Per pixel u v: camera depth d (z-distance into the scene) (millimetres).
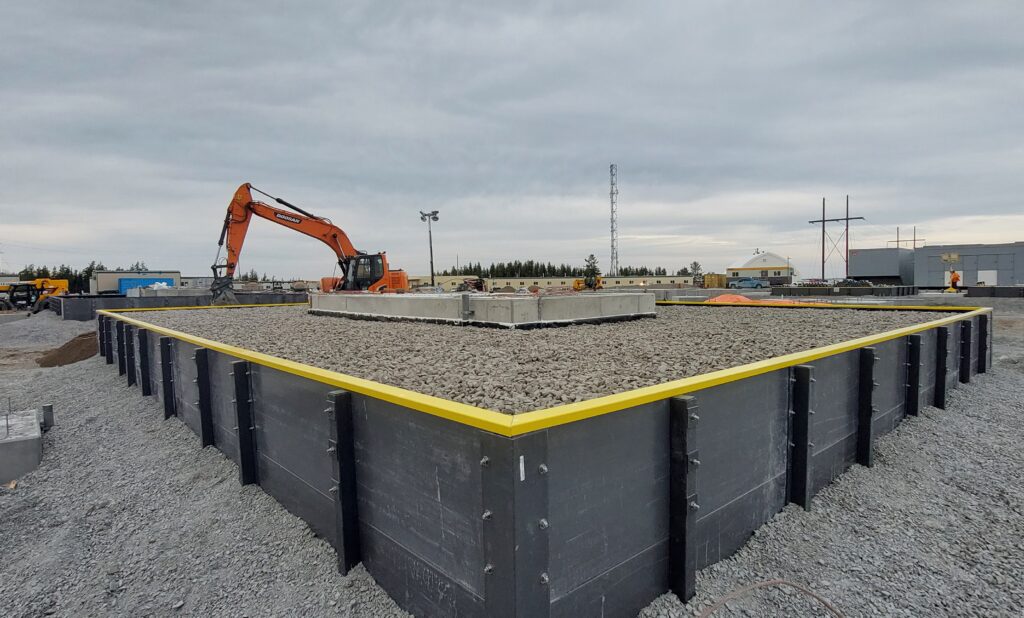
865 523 4273
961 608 3400
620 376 4453
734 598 3270
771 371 4035
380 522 3418
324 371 4000
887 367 6066
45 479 6121
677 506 3225
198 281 50219
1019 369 10812
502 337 7527
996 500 4715
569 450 2648
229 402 5723
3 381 13062
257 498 4961
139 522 4906
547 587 2529
